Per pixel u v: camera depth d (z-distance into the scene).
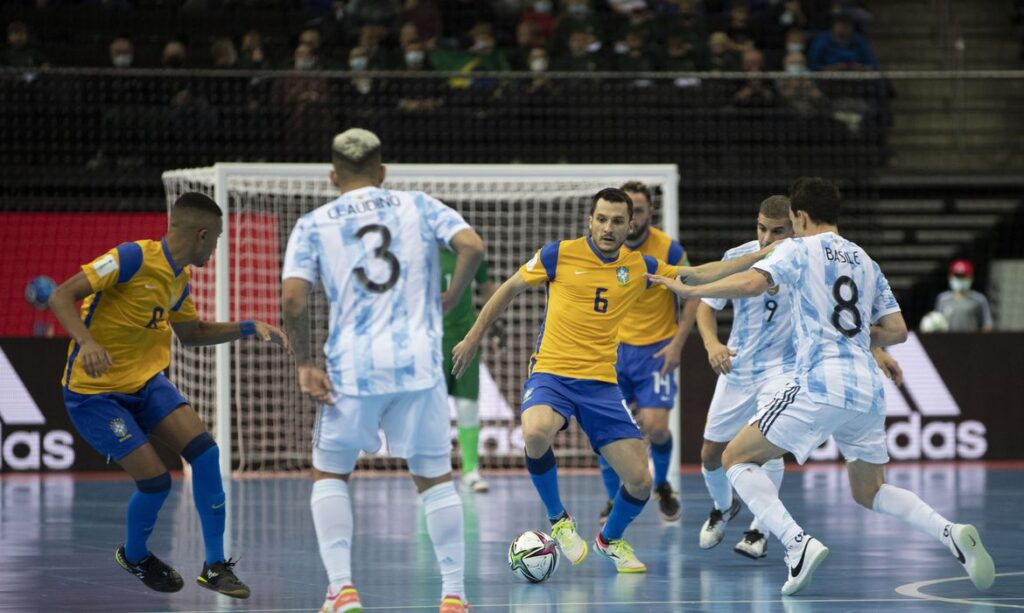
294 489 37.31
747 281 19.66
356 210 16.67
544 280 22.38
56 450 42.88
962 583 20.80
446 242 16.84
